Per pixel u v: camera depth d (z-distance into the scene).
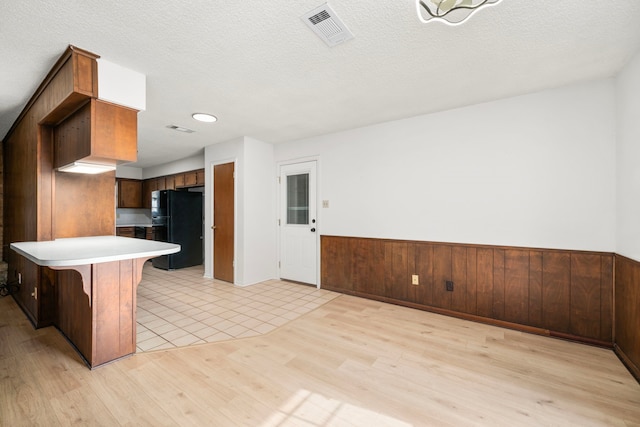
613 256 2.24
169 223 5.32
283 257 4.38
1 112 2.94
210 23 1.59
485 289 2.75
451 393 1.71
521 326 2.57
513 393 1.70
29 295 2.81
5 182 3.83
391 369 1.96
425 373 1.91
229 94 2.55
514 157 2.62
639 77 1.86
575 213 2.38
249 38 1.73
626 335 2.01
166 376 1.87
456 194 2.92
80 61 1.84
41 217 2.54
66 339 2.38
